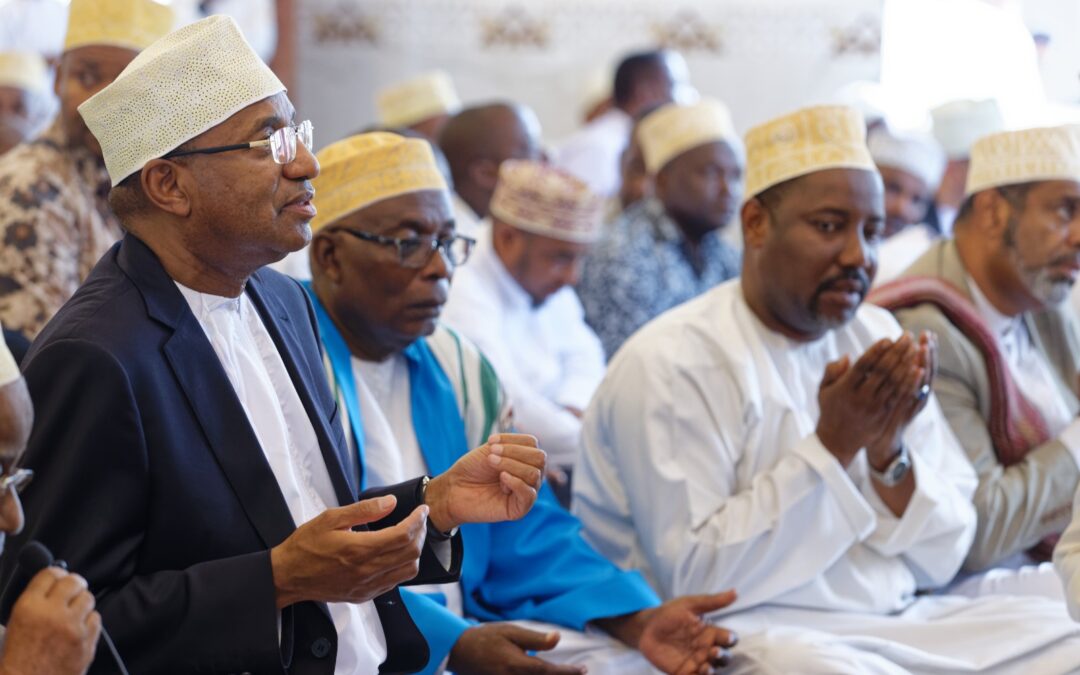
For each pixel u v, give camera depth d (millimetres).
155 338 2143
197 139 2180
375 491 2447
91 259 3691
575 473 3574
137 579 2098
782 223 3230
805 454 3117
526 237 4684
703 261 5695
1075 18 5352
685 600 3070
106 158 2230
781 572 3146
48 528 2051
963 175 5727
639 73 7484
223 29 2207
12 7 7059
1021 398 3688
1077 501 2865
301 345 2436
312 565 2066
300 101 8273
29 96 5906
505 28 8328
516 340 4758
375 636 2416
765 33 8328
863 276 3221
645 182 6445
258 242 2205
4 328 3545
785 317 3305
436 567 2436
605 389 3424
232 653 2068
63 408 2061
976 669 3059
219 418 2176
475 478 2389
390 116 6750
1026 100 5531
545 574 3303
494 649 2941
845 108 3230
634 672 3129
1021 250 3660
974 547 3498
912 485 3246
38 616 1814
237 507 2170
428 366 3285
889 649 3055
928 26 6359
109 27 3592
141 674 2074
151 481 2115
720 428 3248
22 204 3615
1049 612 3160
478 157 5629
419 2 8273
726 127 5645
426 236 3113
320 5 8242
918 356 3039
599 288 5457
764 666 2992
